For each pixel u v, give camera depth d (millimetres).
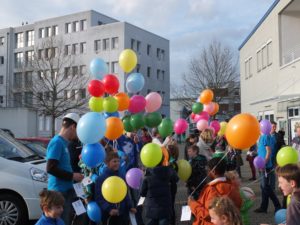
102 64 7508
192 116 9469
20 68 50844
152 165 5758
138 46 61500
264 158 8555
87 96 48469
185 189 11797
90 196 5738
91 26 60969
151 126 7750
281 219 4746
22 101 46344
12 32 69562
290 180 3926
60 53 47125
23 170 7242
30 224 7504
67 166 5457
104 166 6047
